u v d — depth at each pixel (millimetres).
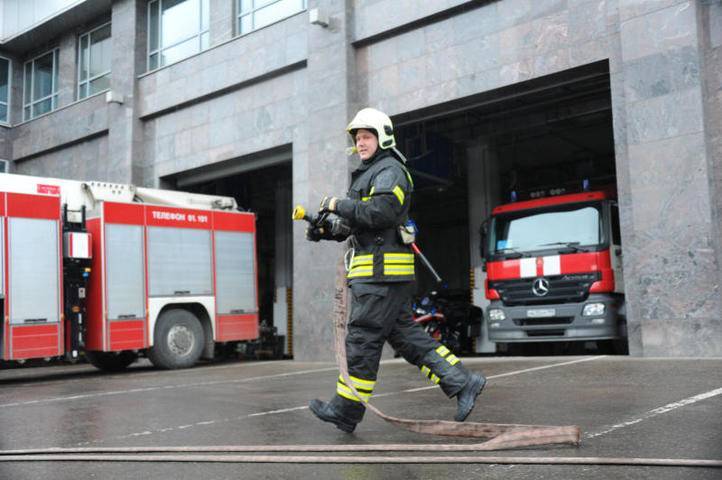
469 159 16047
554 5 10227
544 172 20219
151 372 11242
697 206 8523
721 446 3375
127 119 16594
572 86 10867
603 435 3758
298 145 13336
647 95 9039
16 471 3441
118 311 11188
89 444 4211
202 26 15742
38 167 19641
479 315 15109
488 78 10891
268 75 13969
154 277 11727
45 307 10352
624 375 6715
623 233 9203
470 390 3971
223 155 14773
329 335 12250
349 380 4027
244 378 8891
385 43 12203
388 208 3877
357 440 3949
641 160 9031
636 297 9008
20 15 19625
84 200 11508
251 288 13242
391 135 4137
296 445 3834
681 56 8797
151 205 11883
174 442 4152
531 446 3506
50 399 7113
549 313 10617
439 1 11367
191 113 15547
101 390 7996
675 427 3902
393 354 11742
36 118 19578
